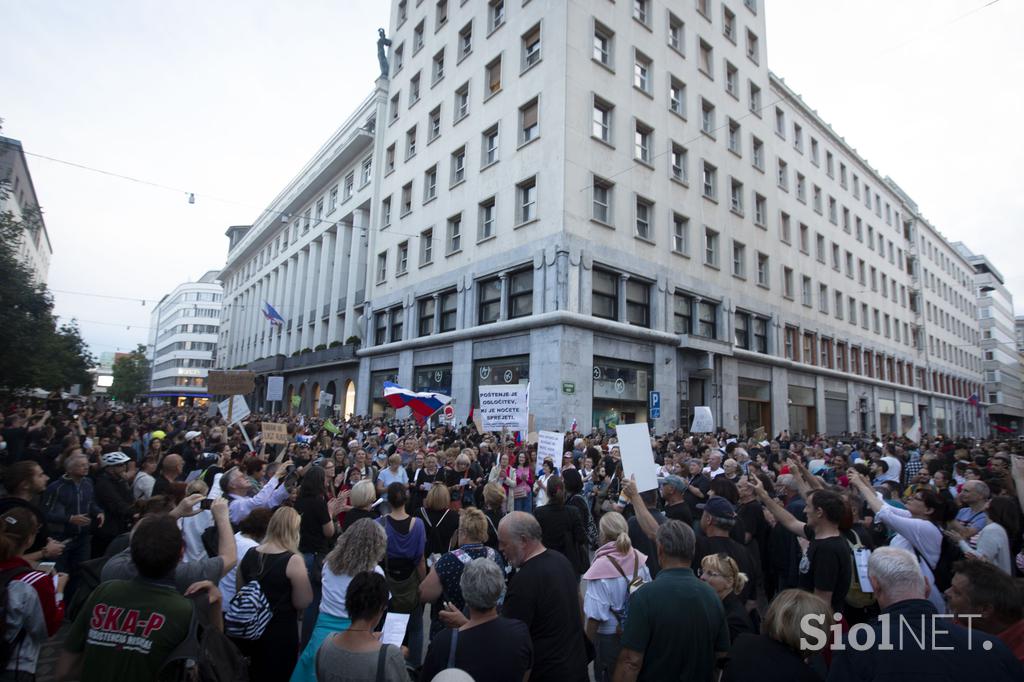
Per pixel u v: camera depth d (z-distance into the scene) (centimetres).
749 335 2897
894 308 4769
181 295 11500
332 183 4284
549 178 2119
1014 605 296
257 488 758
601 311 2161
